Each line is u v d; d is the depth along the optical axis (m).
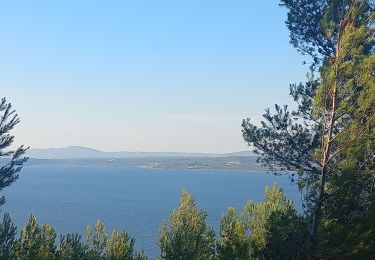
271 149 19.80
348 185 18.41
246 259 20.22
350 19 19.00
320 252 18.06
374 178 18.61
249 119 20.16
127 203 180.25
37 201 185.12
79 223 120.00
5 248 24.31
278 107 19.75
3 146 22.66
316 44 21.09
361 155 18.09
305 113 19.72
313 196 19.08
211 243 32.25
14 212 143.50
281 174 19.92
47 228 28.36
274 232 18.72
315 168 19.61
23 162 23.25
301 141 19.50
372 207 18.12
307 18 20.97
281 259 18.33
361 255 17.95
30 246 26.62
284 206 26.17
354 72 17.94
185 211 34.06
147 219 130.50
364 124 18.31
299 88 19.80
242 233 22.92
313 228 18.72
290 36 21.50
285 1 21.55
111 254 31.27
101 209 157.12
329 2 20.27
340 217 19.23
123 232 32.16
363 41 18.52
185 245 27.91
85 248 28.81
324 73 18.50
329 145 18.95
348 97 18.48
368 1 19.05
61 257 26.81
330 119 19.03
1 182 22.36
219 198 198.62
